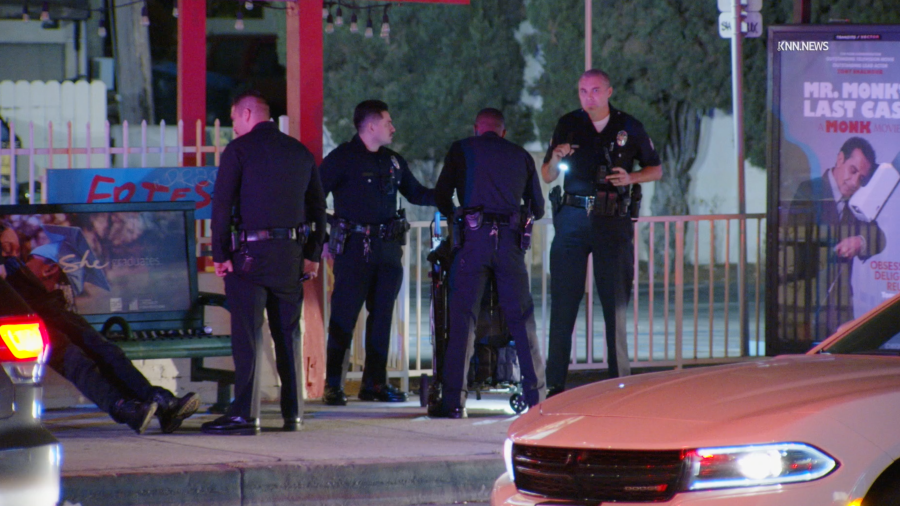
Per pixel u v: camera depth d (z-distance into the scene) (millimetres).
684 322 39562
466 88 70000
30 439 10414
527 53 70562
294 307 18547
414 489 15633
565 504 10461
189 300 20125
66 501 13211
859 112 25047
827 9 61781
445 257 20109
